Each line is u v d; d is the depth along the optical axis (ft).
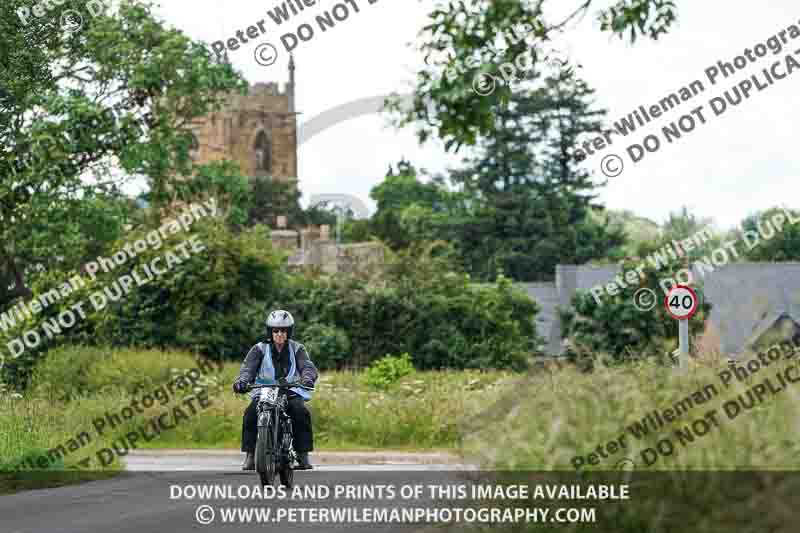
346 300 341.62
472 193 596.29
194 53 233.96
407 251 371.97
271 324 93.35
